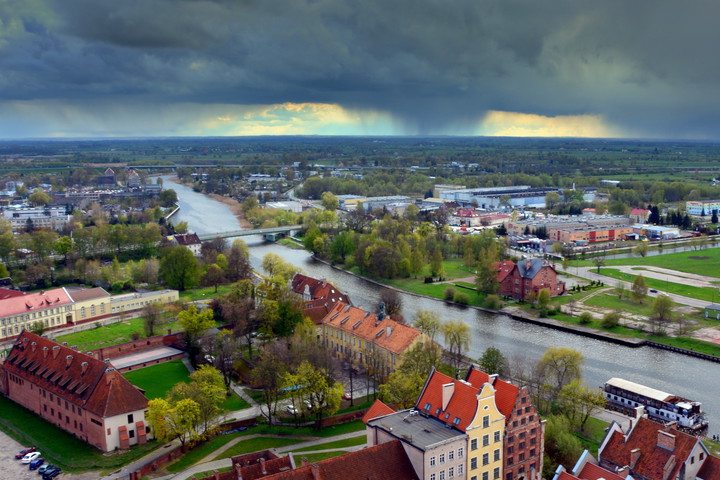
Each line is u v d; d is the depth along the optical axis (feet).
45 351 652.48
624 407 654.53
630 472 432.66
